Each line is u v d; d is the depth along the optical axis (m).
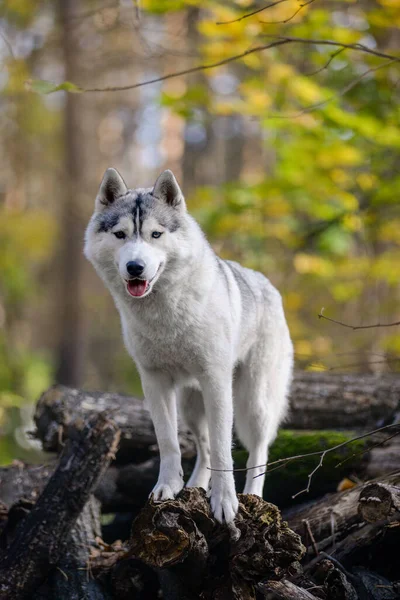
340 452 7.57
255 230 13.52
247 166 27.84
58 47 23.08
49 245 26.12
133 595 6.60
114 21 17.12
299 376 9.12
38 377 18.48
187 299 6.13
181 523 5.63
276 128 12.02
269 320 7.41
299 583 5.78
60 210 26.00
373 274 12.89
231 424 6.28
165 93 12.53
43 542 6.63
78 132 24.73
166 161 30.64
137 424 8.25
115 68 25.12
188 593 6.01
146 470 7.75
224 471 5.98
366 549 6.40
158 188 6.42
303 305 15.70
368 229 13.21
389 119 11.55
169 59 22.11
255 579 5.68
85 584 6.61
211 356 6.25
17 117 24.05
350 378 9.13
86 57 25.30
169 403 6.52
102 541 7.14
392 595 5.98
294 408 8.85
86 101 25.56
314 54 11.46
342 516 6.46
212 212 13.18
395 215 12.93
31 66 23.27
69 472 6.81
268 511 5.84
